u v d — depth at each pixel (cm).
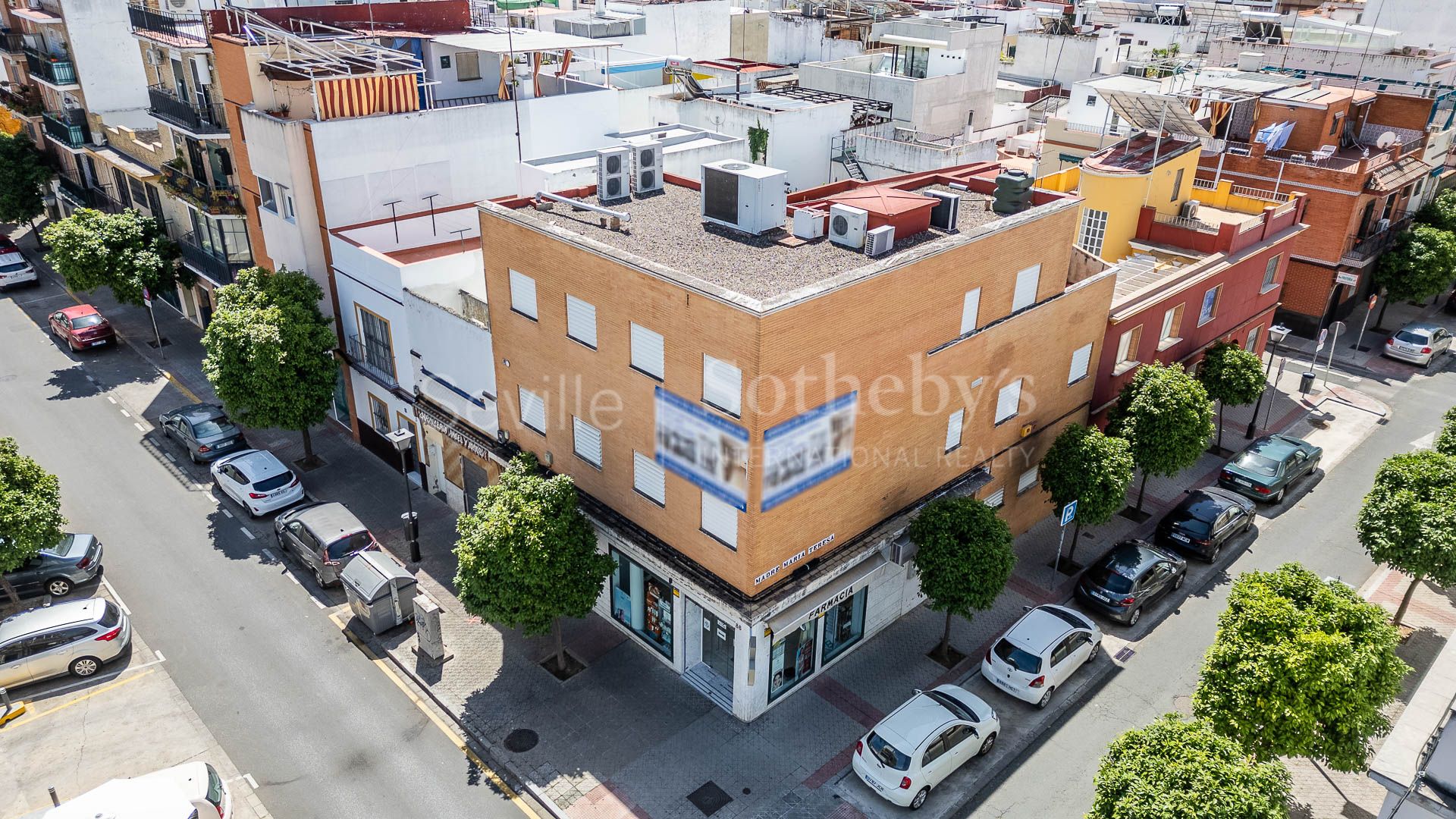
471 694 2308
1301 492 3259
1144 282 3170
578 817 1975
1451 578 2300
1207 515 2867
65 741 2161
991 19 6725
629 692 2323
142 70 4884
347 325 3250
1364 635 1856
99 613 2373
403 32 3684
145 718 2231
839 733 2208
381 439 3328
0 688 2272
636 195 2708
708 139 3719
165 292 4394
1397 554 2361
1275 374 4128
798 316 1852
